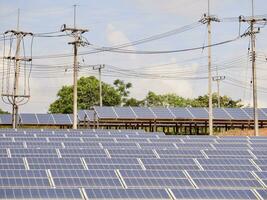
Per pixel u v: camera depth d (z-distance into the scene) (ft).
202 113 416.46
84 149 212.43
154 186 159.43
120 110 408.05
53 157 188.03
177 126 418.92
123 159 189.98
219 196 149.38
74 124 328.08
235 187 163.02
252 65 330.75
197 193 150.30
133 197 145.69
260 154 212.64
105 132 286.46
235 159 193.77
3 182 151.74
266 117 417.90
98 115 397.80
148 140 253.44
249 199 148.66
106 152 211.20
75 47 330.95
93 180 159.74
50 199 140.26
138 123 410.72
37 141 239.71
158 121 408.05
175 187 159.74
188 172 171.12
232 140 252.62
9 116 435.94
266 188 161.99
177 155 207.31
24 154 204.03
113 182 159.74
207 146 238.48
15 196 140.26
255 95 329.52
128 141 250.98
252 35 331.36
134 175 166.09
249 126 425.28
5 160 180.24
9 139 245.86
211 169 184.75
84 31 331.77
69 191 145.28
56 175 160.97
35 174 160.25
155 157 204.85
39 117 443.73
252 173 173.58
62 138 251.60
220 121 414.62
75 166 180.96
